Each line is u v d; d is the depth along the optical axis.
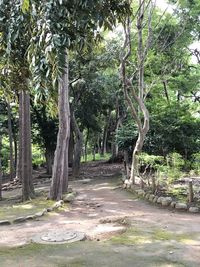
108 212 9.59
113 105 24.09
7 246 6.54
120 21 3.24
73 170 20.55
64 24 2.61
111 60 17.84
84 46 3.06
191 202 9.80
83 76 19.22
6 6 2.83
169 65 16.55
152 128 16.12
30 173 13.21
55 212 9.77
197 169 13.30
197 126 16.42
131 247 6.23
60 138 12.40
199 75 19.95
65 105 12.59
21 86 3.71
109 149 40.09
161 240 6.65
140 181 12.86
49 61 2.51
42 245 6.48
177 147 16.19
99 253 5.94
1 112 22.33
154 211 9.56
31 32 2.77
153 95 18.70
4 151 27.28
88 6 2.76
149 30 13.59
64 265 5.42
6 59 3.34
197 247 6.18
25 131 13.14
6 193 16.11
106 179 18.06
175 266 5.27
